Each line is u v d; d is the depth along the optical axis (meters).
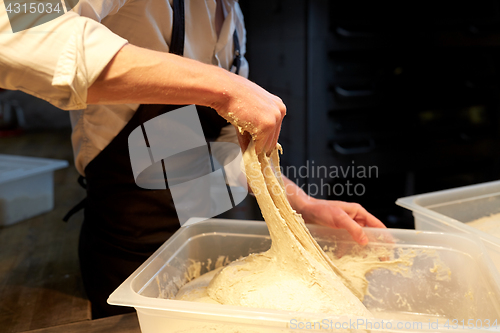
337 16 1.68
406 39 1.77
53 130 3.66
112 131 0.85
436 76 1.87
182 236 0.85
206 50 0.90
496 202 1.10
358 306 0.66
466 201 1.06
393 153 1.92
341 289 0.68
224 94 0.57
